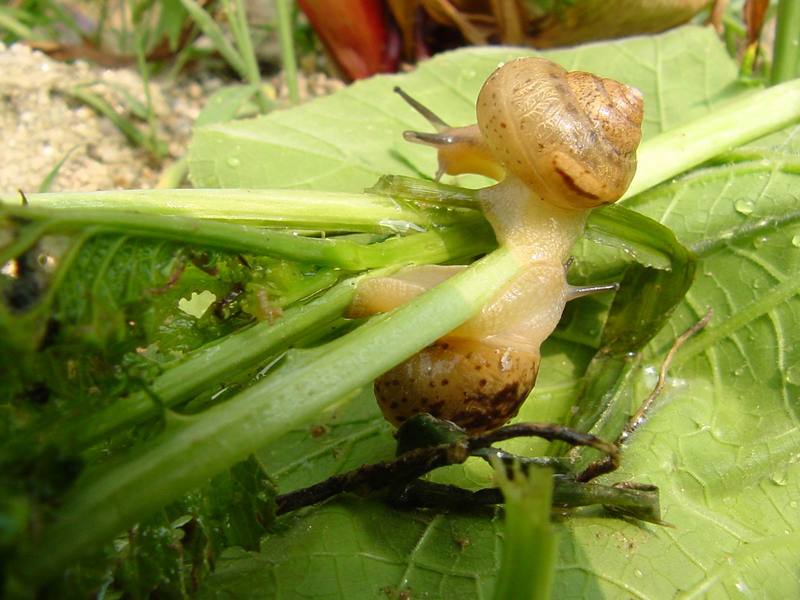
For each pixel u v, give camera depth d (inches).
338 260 3.0
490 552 3.0
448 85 4.8
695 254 3.5
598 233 3.4
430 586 2.9
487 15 6.0
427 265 3.3
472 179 4.3
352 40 6.1
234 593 2.8
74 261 2.3
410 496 3.1
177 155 5.7
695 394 3.6
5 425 2.3
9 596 2.0
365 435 3.6
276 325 2.8
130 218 2.4
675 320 3.8
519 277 3.1
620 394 3.6
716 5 5.7
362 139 4.6
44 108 5.6
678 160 3.8
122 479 2.3
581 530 3.1
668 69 4.8
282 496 3.0
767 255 3.7
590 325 3.9
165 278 2.5
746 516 3.3
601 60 4.9
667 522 3.1
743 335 3.6
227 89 5.3
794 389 3.5
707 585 3.0
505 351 3.1
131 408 2.5
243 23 5.6
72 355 2.3
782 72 5.1
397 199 3.3
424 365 3.1
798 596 3.0
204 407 2.8
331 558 3.0
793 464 3.4
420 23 6.1
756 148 4.0
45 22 6.6
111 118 5.6
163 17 6.3
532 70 3.1
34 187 5.3
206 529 2.6
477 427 3.2
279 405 2.5
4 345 2.1
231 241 2.6
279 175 4.4
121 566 2.5
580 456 3.3
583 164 3.0
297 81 6.3
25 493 2.0
